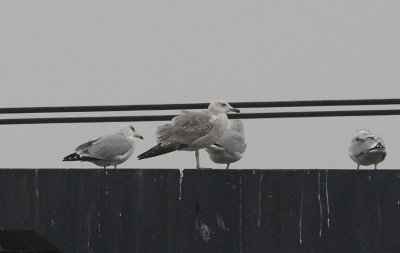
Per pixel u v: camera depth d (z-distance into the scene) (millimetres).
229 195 17906
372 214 17547
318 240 17641
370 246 17547
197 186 18000
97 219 18359
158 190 18125
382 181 17500
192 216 18016
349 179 17562
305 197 17656
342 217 17594
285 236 17734
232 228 17906
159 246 18125
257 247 17812
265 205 17781
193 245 18016
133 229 18203
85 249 18422
